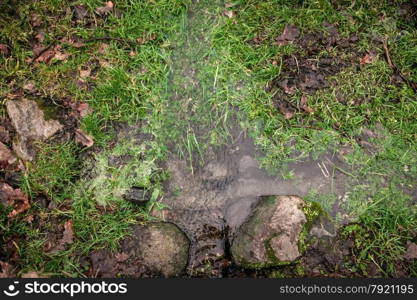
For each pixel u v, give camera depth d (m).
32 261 1.26
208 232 1.32
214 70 1.41
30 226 1.28
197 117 1.39
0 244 1.25
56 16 1.43
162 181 1.35
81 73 1.39
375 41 1.44
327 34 1.44
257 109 1.38
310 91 1.40
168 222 1.32
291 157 1.37
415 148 1.36
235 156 1.37
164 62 1.42
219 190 1.35
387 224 1.31
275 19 1.45
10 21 1.41
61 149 1.33
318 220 1.28
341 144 1.37
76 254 1.27
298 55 1.42
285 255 1.24
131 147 1.36
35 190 1.30
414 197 1.34
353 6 1.46
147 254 1.27
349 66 1.42
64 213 1.29
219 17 1.44
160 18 1.44
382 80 1.41
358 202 1.33
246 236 1.27
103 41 1.42
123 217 1.31
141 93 1.39
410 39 1.44
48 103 1.36
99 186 1.32
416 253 1.28
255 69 1.41
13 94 1.36
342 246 1.29
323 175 1.36
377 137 1.38
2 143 1.31
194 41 1.44
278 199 1.30
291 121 1.38
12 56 1.39
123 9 1.45
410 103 1.39
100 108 1.37
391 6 1.45
